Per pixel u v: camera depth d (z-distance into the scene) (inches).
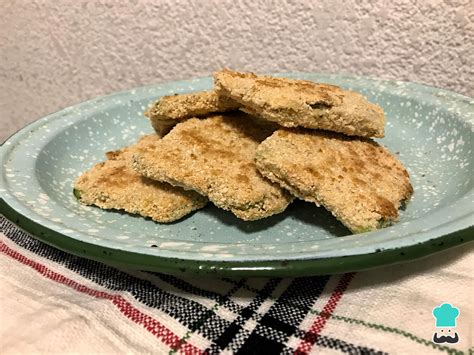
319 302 6.7
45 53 14.7
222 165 8.3
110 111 11.1
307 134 8.5
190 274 6.1
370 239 6.3
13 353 6.1
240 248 6.5
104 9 13.4
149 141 10.1
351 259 5.9
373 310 6.5
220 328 6.3
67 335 6.2
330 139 8.7
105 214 8.7
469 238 6.2
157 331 6.3
